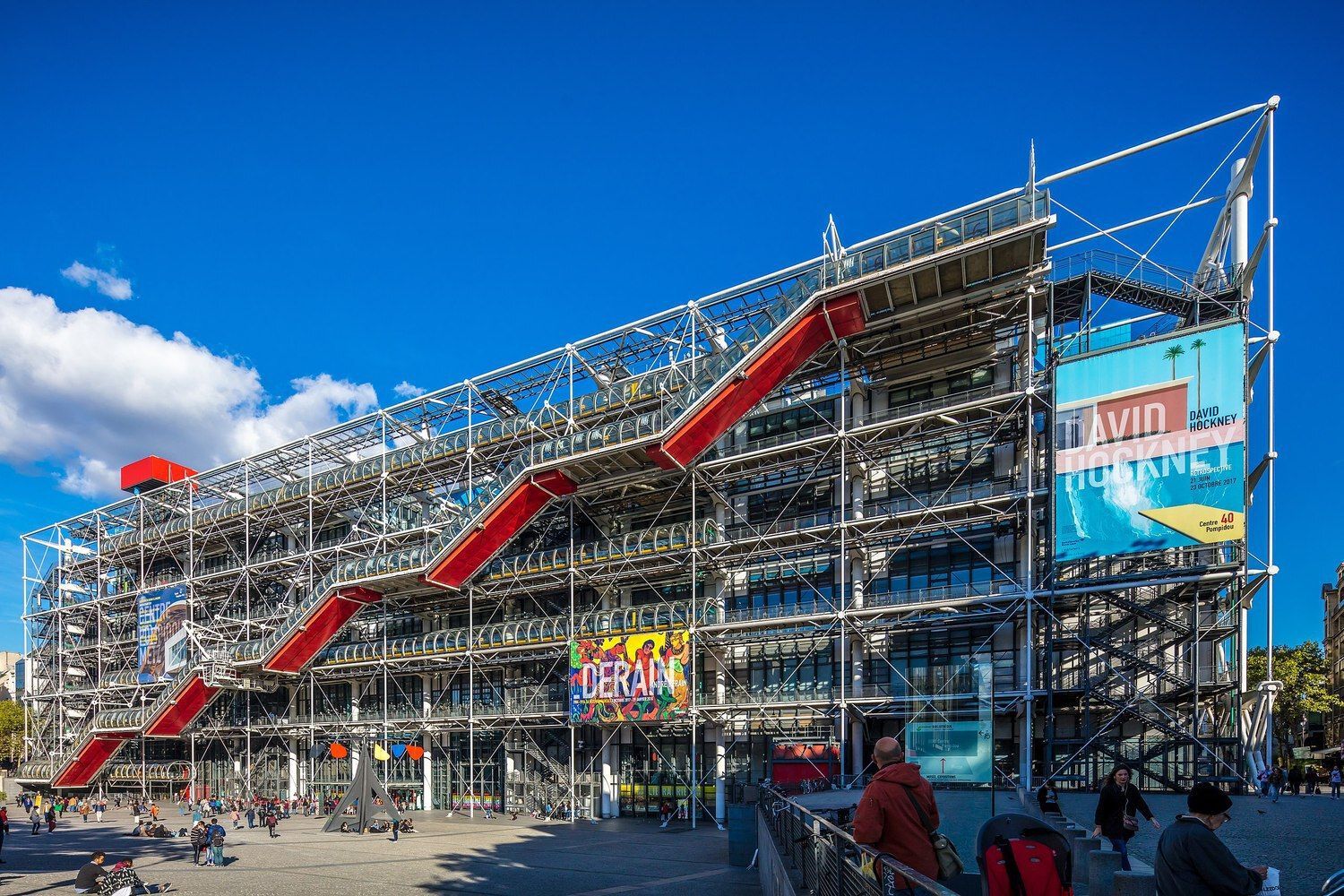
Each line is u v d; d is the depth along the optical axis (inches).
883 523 1301.7
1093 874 373.1
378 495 1955.0
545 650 1646.2
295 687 2032.5
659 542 1470.2
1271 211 1143.0
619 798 1581.0
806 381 1497.3
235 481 2191.2
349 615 1813.5
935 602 1229.1
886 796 238.7
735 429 1594.5
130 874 819.4
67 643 2549.2
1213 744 1095.0
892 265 1231.5
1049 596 1154.0
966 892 397.4
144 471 2556.6
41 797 2108.8
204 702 1979.6
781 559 1430.9
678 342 1518.2
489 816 1638.8
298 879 925.2
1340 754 1894.7
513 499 1525.6
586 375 1678.2
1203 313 1284.4
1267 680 1069.8
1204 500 1068.5
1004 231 1142.3
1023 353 1282.0
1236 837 647.1
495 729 1713.8
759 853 820.6
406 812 1743.4
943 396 1369.3
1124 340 1381.6
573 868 951.6
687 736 1520.7
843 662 1264.8
